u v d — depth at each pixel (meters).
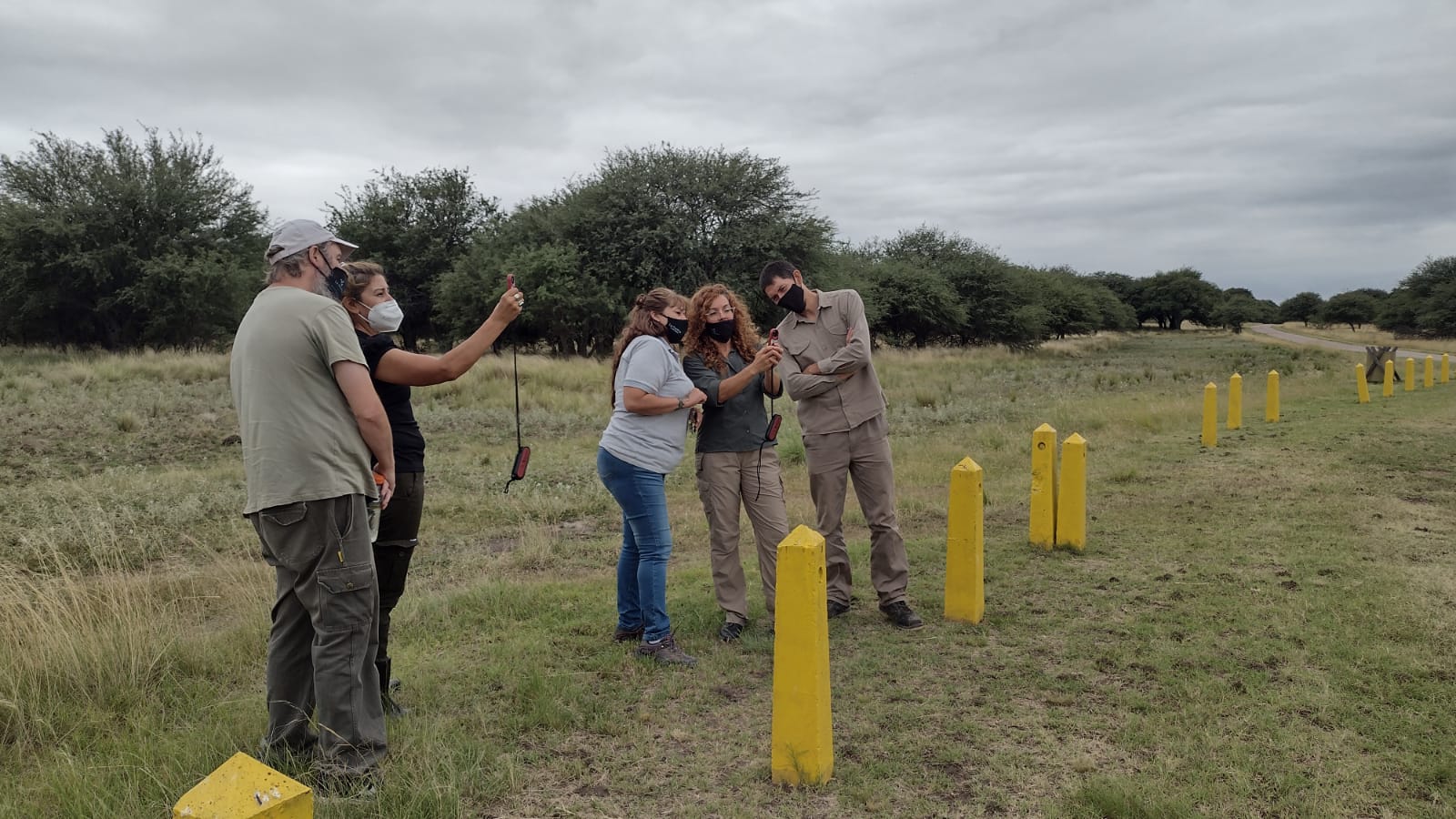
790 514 8.30
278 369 2.96
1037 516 6.81
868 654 4.61
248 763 1.95
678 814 3.07
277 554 3.05
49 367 20.69
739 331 4.89
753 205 33.81
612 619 5.23
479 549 7.34
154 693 4.08
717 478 4.85
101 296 30.88
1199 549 6.67
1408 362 20.19
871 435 5.04
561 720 3.77
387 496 3.19
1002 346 50.72
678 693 4.13
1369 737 3.61
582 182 35.28
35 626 4.28
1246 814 3.06
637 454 4.37
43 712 3.80
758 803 3.15
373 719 3.25
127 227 30.89
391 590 3.76
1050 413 15.97
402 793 3.06
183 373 20.19
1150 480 9.62
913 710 3.94
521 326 33.19
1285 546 6.67
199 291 30.03
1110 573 6.08
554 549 7.33
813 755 3.21
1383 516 7.62
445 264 40.97
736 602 4.95
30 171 30.28
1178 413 15.33
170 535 7.55
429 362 3.46
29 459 11.01
